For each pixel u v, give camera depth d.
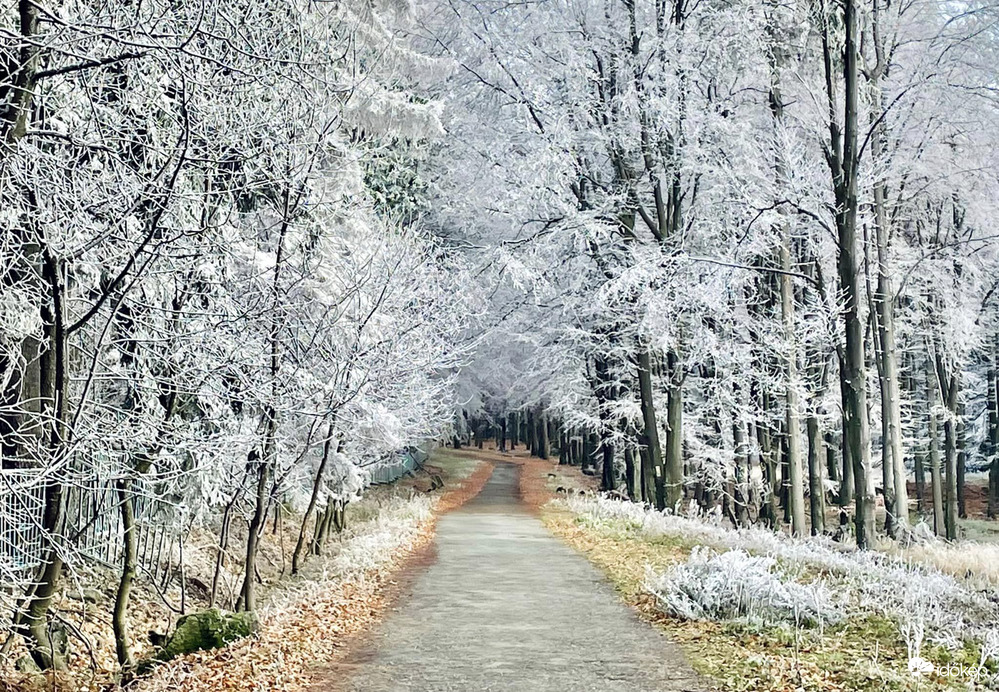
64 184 7.92
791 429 24.30
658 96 25.64
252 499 15.25
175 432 9.17
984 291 31.33
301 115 11.46
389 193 30.67
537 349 31.86
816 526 27.66
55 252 8.11
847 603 11.73
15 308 8.63
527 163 27.23
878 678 8.30
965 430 46.16
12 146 7.57
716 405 30.14
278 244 12.07
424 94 27.62
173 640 10.58
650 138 26.34
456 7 29.00
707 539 19.89
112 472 8.59
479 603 13.17
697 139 26.19
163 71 8.65
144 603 13.62
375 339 15.08
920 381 42.88
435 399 23.61
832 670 8.77
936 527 32.81
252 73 8.64
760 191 23.16
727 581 11.91
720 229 26.89
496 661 9.58
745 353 26.16
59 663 10.43
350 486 19.02
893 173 23.86
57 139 8.06
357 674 9.07
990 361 42.59
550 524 26.22
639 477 35.72
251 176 9.42
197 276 10.34
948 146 25.02
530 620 11.87
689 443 31.42
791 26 23.38
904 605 11.37
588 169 28.44
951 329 28.81
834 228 23.45
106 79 8.64
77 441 7.88
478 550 19.75
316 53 11.52
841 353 24.17
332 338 13.66
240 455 12.02
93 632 11.65
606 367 32.66
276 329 11.56
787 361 25.03
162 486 13.47
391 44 20.62
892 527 24.86
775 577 11.86
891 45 24.05
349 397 12.16
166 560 15.45
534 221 29.28
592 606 12.87
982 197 26.50
